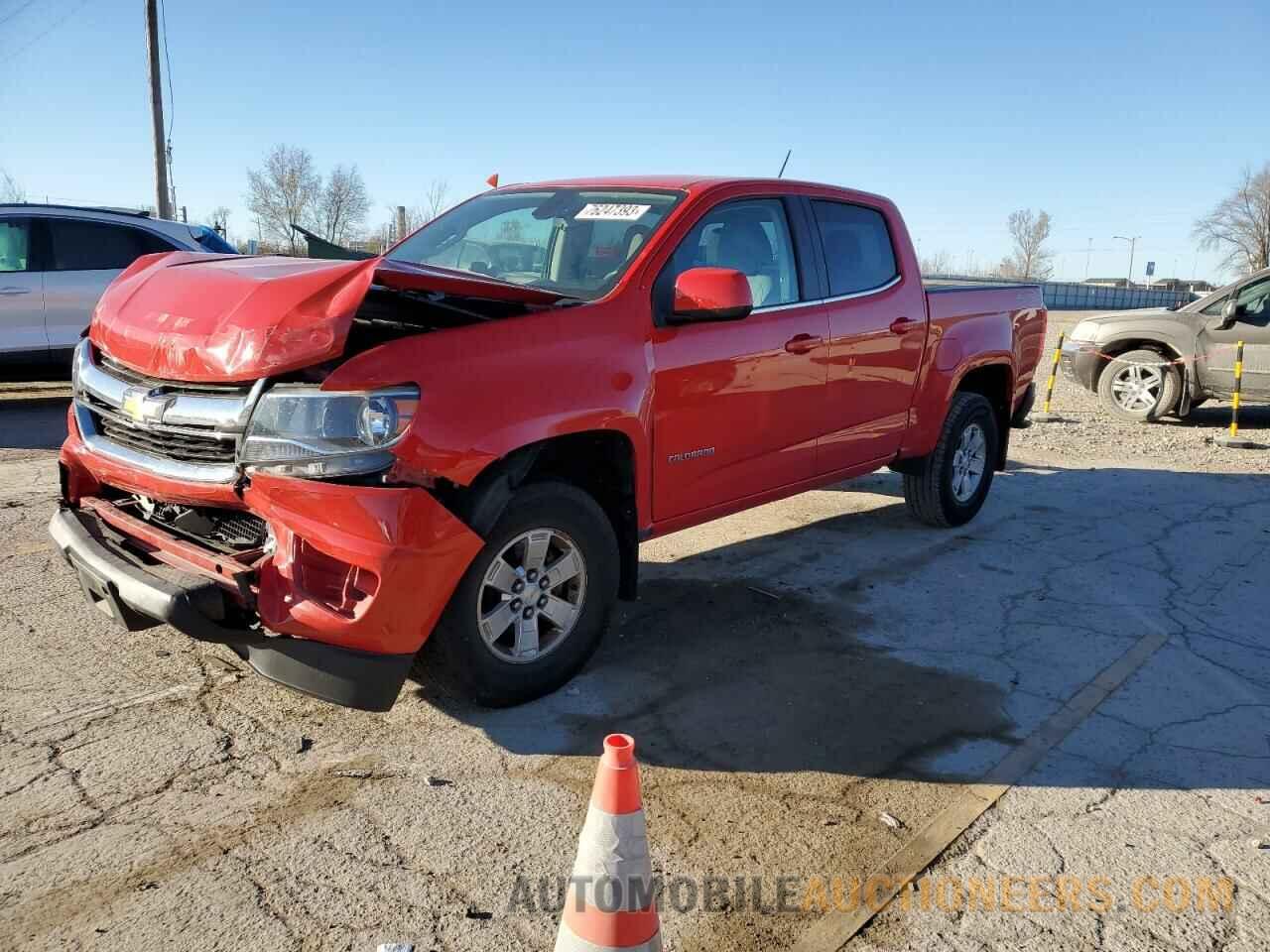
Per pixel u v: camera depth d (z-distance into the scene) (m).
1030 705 3.95
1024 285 6.94
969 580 5.49
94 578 3.41
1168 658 4.44
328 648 3.16
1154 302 71.44
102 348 3.78
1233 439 10.10
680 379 4.14
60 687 3.84
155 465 3.43
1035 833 3.07
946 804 3.22
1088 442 10.29
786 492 5.02
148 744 3.45
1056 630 4.77
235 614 3.27
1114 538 6.40
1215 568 5.80
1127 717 3.86
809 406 4.94
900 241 5.71
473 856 2.89
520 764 3.41
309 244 5.23
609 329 3.89
